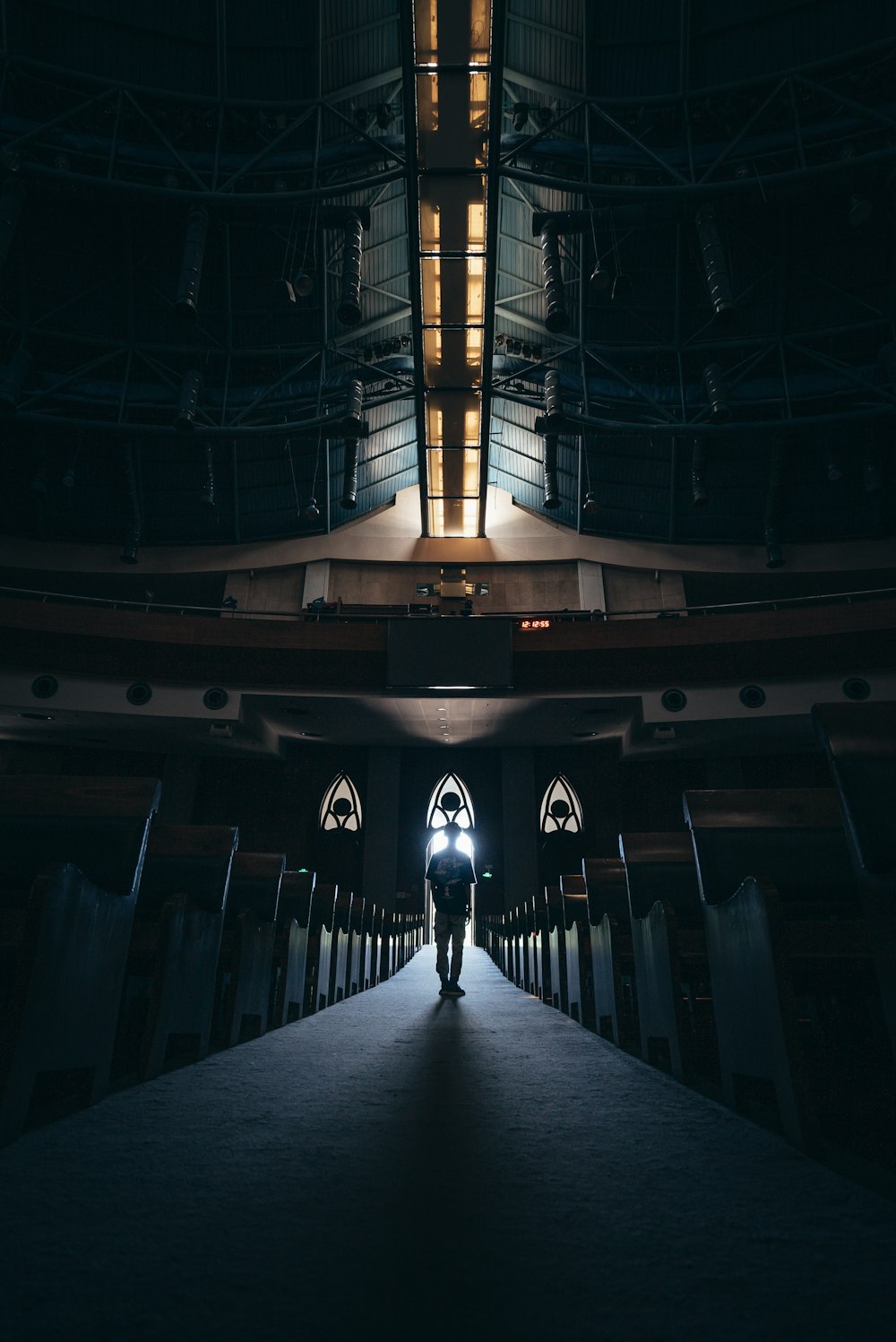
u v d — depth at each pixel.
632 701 16.52
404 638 16.03
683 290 16.61
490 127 13.19
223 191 14.14
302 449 19.84
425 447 19.48
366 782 21.33
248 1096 2.24
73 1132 1.79
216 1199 1.37
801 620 15.22
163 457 19.31
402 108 14.08
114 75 13.88
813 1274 1.08
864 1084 2.33
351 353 18.09
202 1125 1.89
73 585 21.53
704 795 2.43
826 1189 1.46
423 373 17.41
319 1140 1.77
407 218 14.77
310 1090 2.35
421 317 16.00
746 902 1.98
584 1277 1.07
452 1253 1.15
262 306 17.03
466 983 8.63
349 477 18.08
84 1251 1.14
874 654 14.71
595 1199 1.39
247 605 21.05
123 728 17.06
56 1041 1.87
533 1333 0.91
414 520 22.25
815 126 13.65
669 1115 2.06
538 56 14.12
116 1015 2.24
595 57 13.84
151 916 2.87
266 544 21.45
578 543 21.44
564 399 17.97
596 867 4.14
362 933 7.28
